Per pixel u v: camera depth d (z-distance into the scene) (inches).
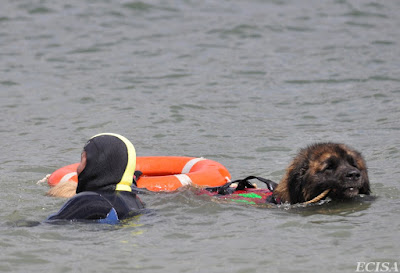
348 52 2667.3
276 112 1899.6
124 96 2074.3
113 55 2628.0
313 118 1828.2
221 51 2704.2
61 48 2723.9
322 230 930.1
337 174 1042.1
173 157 1392.7
